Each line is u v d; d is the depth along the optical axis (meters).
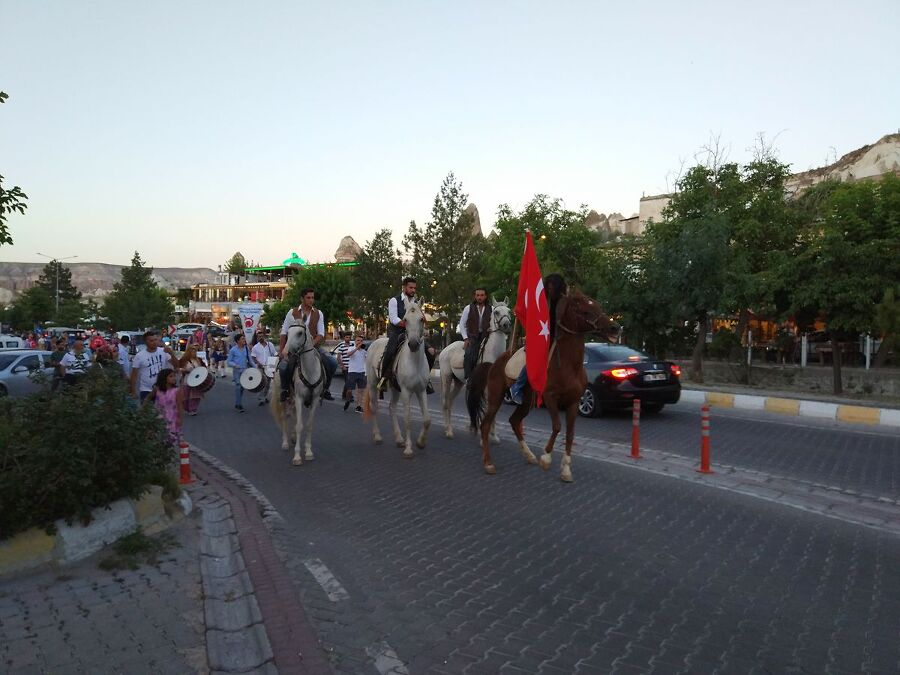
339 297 57.66
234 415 15.80
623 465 9.30
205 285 93.81
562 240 37.66
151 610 4.45
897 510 7.10
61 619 4.30
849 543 5.99
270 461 9.86
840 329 18.56
